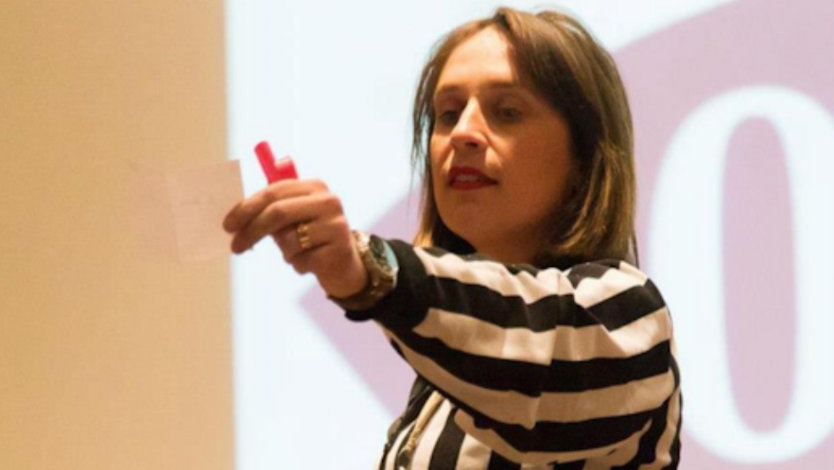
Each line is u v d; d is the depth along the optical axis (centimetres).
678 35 460
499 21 262
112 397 473
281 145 471
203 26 475
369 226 467
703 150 453
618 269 232
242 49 475
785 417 438
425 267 191
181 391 469
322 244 182
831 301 442
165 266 472
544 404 204
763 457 437
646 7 462
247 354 466
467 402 198
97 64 479
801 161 449
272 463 462
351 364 462
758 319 444
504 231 253
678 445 245
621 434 213
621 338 215
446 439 234
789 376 440
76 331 477
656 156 456
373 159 469
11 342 479
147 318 472
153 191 186
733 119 454
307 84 473
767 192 448
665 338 226
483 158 245
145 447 470
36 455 476
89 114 479
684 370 444
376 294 188
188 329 470
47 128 481
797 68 454
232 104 473
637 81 460
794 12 455
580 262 251
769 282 445
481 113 248
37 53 482
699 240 449
